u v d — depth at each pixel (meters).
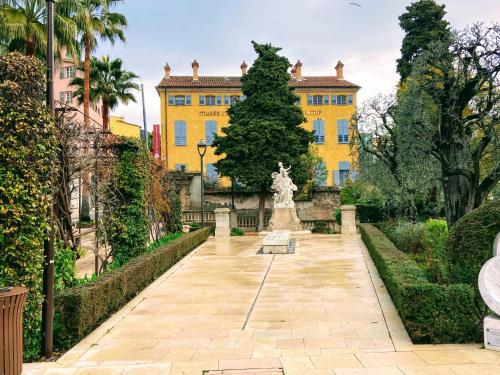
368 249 17.61
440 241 13.35
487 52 13.61
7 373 5.00
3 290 5.23
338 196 33.69
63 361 6.20
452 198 15.26
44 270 6.47
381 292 10.24
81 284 8.66
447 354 6.01
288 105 29.77
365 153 22.41
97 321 8.06
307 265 14.67
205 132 48.81
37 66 6.33
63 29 18.22
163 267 13.64
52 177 6.62
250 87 29.92
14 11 17.09
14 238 6.05
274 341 6.93
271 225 27.56
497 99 13.66
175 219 23.31
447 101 14.73
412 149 15.85
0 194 5.96
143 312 8.95
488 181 14.27
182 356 6.32
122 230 13.02
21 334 5.27
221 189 35.12
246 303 9.54
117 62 31.61
